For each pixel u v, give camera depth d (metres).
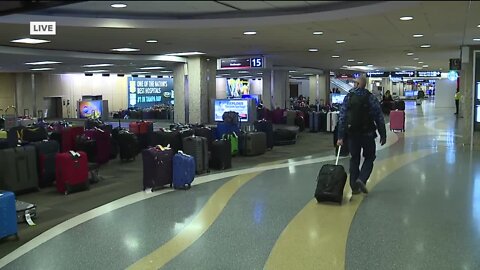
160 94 36.09
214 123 16.53
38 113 26.64
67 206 7.12
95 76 32.03
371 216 6.18
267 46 13.71
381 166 10.06
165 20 8.72
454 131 18.03
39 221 6.29
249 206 6.84
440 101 39.88
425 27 9.69
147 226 5.93
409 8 7.18
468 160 10.79
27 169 8.05
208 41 12.13
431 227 5.67
